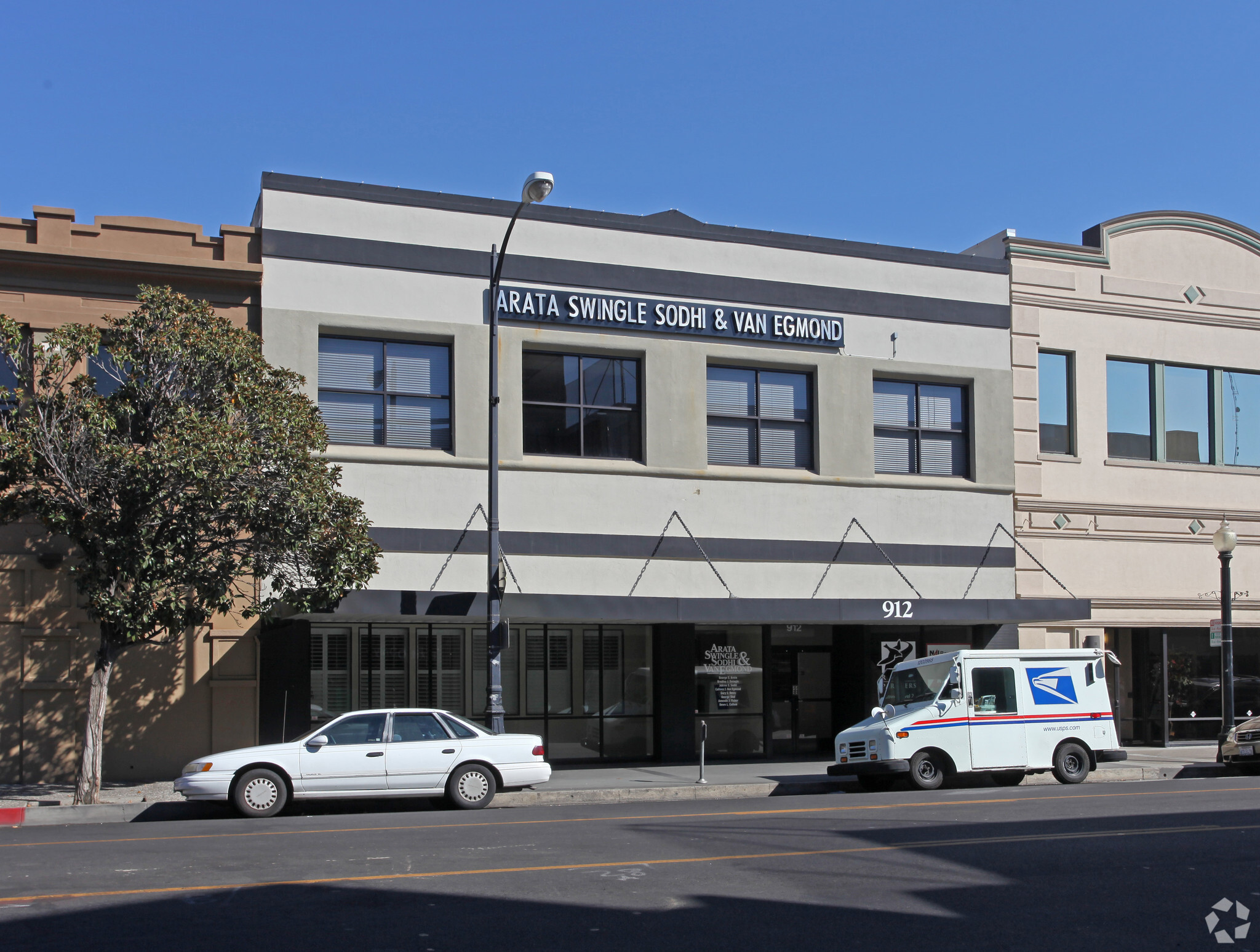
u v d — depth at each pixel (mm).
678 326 22547
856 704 23984
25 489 16906
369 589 20047
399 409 21000
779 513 23000
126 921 8359
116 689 19031
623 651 22781
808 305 23641
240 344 16969
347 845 11992
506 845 11867
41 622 18734
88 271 19297
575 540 21516
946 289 24844
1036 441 25156
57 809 15516
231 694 19500
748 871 10250
